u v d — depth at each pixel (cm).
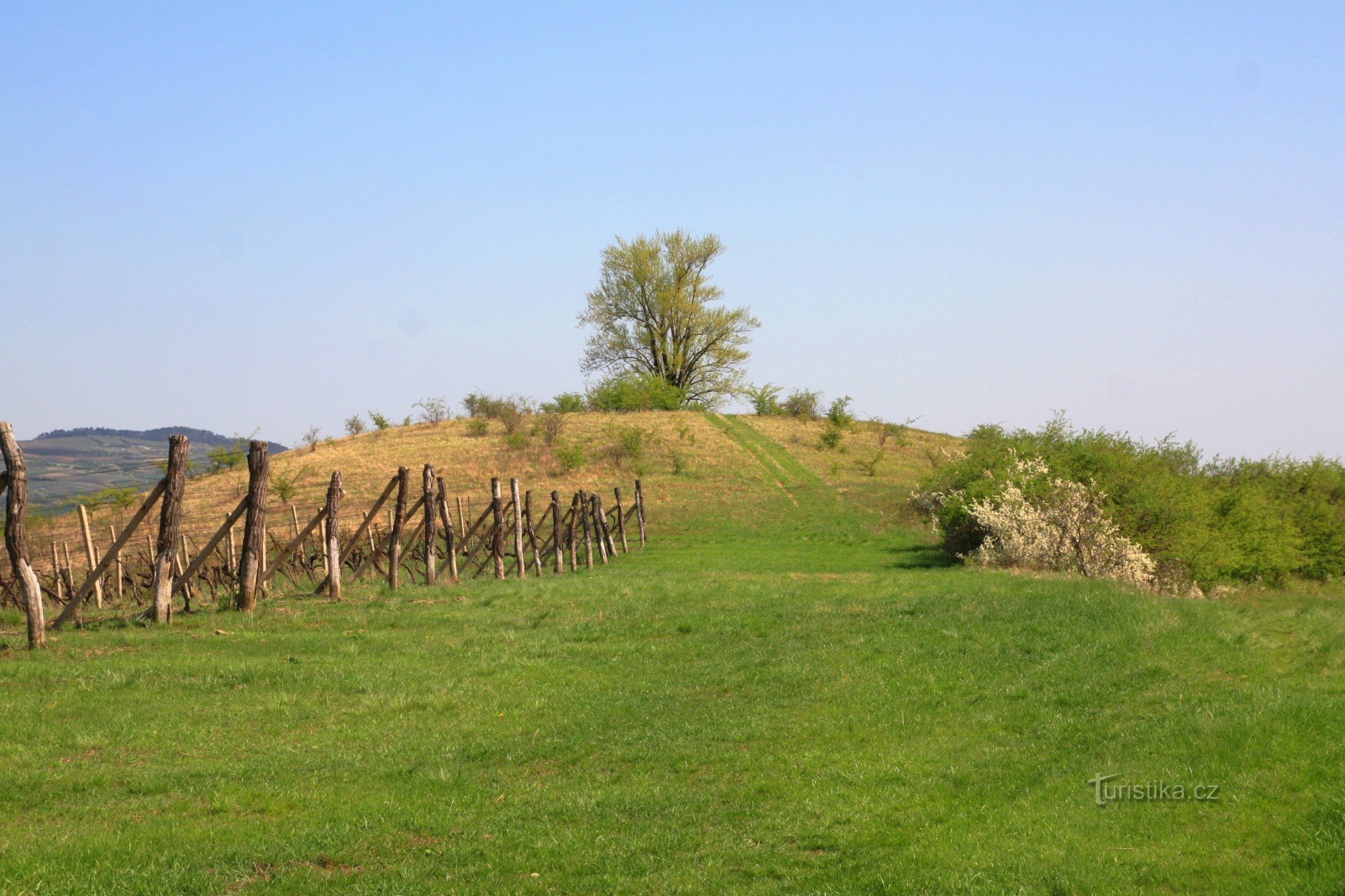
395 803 807
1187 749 863
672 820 788
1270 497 2881
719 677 1283
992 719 1061
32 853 659
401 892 638
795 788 866
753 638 1534
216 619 1551
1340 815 669
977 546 2842
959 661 1313
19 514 1283
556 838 741
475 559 2581
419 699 1141
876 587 2056
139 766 869
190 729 988
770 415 7619
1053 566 2384
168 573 1495
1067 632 1438
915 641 1437
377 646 1420
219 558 2286
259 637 1428
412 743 983
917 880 651
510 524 2900
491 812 805
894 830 760
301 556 2248
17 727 944
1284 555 2588
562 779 900
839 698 1162
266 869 670
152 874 640
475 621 1642
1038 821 748
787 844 742
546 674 1302
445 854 707
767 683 1245
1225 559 2403
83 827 726
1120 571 2273
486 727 1055
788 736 1025
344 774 880
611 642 1507
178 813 771
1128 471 2600
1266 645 1315
